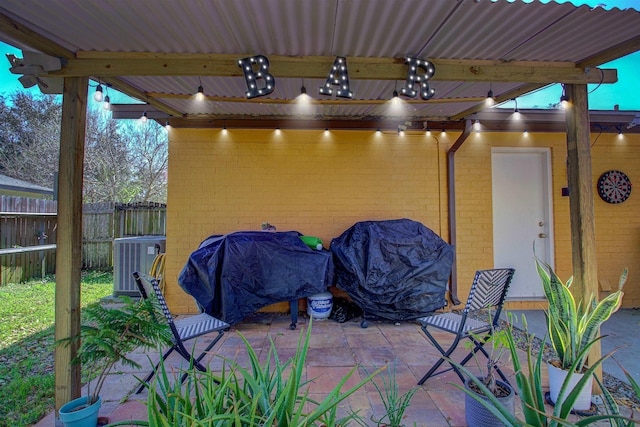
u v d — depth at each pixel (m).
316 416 1.31
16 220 7.77
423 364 3.36
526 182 5.52
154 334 2.43
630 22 2.38
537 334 4.21
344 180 5.22
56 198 2.58
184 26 2.38
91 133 13.98
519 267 5.47
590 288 2.84
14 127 14.62
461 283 5.24
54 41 2.52
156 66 2.75
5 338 4.21
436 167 5.29
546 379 3.02
